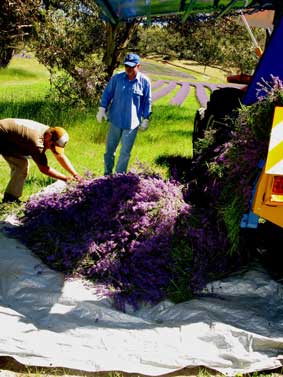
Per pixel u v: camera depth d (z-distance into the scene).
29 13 13.37
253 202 4.01
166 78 42.53
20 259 4.71
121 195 5.19
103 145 9.95
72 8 14.50
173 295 4.36
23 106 13.27
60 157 5.80
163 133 11.95
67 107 13.27
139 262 4.58
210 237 4.72
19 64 34.06
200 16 6.48
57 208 5.40
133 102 6.75
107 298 4.28
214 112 7.46
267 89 4.84
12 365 3.53
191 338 3.84
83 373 3.48
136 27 16.81
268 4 5.71
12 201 6.04
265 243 5.24
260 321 4.07
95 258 4.71
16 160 5.93
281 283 4.57
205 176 5.32
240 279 4.54
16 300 4.28
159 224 4.79
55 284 4.43
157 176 5.67
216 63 19.08
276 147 3.83
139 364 3.57
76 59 13.86
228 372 3.54
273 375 3.57
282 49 4.93
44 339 3.75
